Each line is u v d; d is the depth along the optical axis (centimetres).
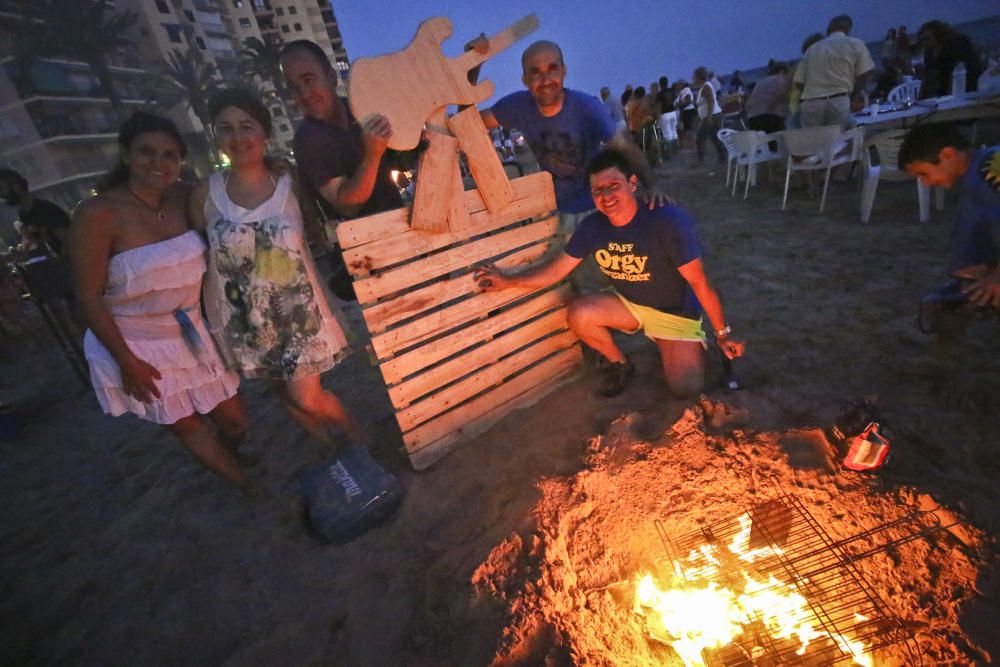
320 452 335
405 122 250
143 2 3622
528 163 1280
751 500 233
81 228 219
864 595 194
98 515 328
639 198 280
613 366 329
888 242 478
